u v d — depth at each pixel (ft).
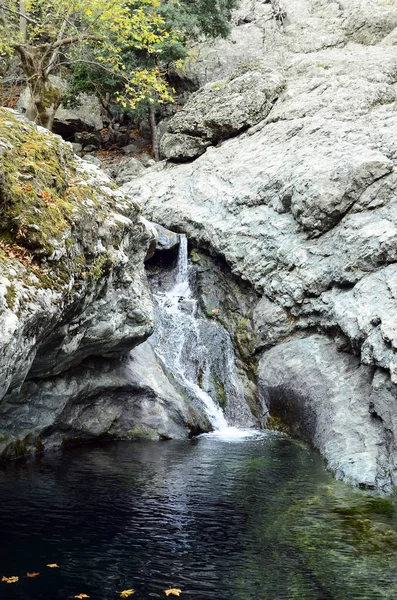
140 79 50.78
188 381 40.45
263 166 49.70
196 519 21.29
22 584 16.03
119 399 34.81
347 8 74.59
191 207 52.11
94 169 32.22
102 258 27.76
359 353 34.12
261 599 15.60
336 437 30.42
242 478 26.66
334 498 23.94
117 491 24.27
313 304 39.24
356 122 49.96
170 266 50.83
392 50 61.72
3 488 24.03
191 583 16.40
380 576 17.01
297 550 18.74
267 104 57.41
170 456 30.55
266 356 40.88
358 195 40.98
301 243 42.29
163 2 64.39
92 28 50.75
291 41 70.08
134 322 33.09
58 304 23.13
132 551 18.44
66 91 66.90
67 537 19.38
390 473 26.02
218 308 46.44
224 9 69.00
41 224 23.53
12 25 52.13
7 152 24.49
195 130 59.62
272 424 38.01
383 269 35.88
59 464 28.14
